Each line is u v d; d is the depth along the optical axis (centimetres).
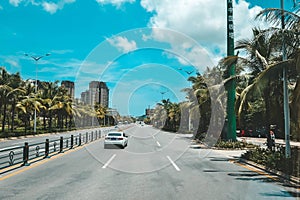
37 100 4912
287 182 1008
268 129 1659
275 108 1638
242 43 1700
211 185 950
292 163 1091
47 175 1112
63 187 902
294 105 1268
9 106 4731
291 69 1349
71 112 6406
